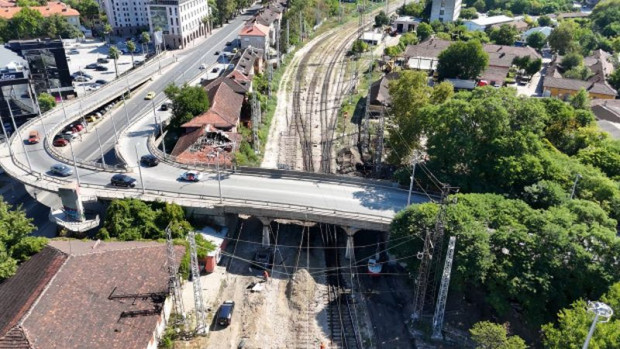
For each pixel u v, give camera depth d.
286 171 90.44
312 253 83.38
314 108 147.12
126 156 98.81
